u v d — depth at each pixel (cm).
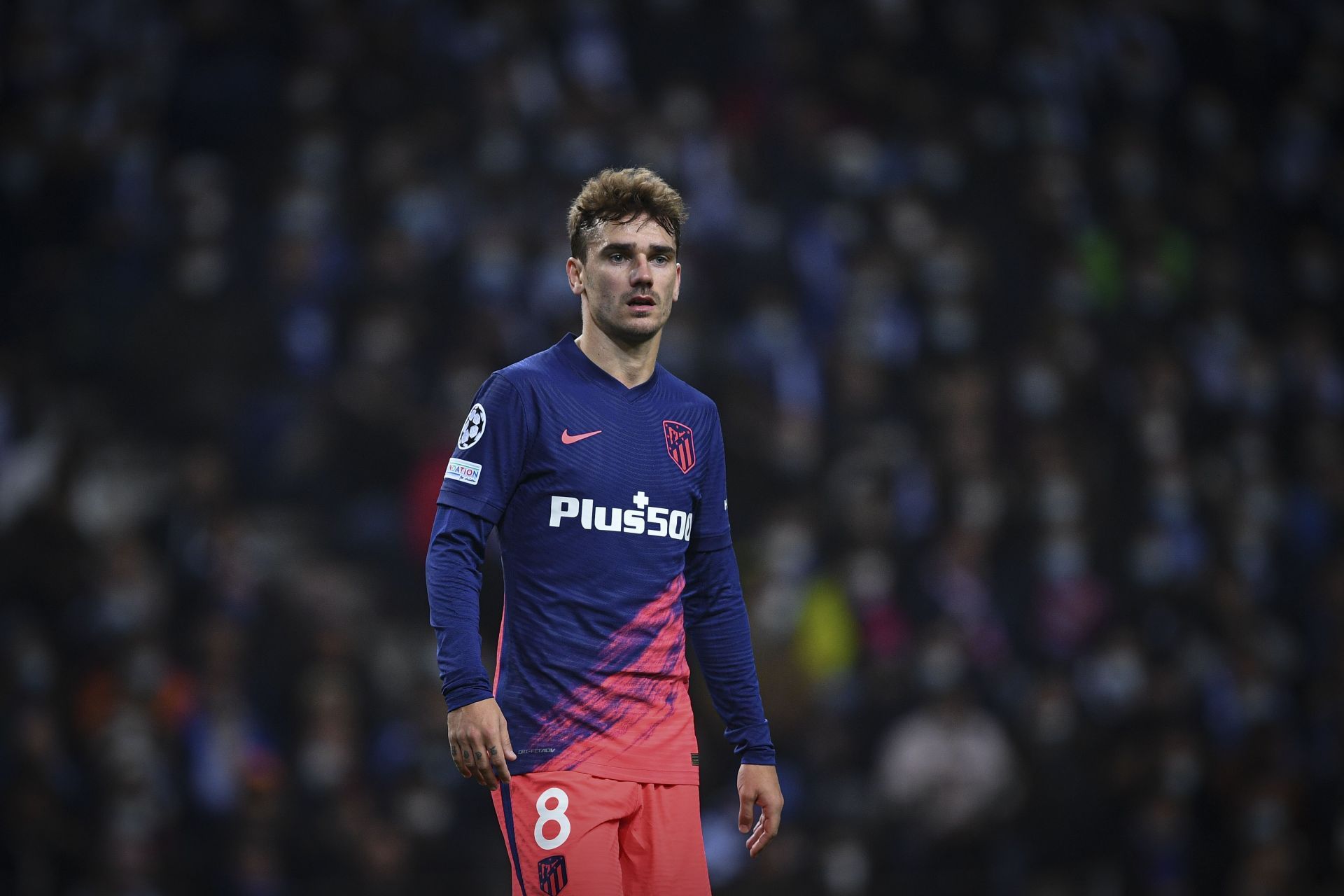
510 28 4828
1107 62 5872
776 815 1266
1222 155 5891
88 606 3384
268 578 3509
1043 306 4928
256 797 3089
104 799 3053
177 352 3991
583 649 1166
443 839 3131
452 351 4122
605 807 1149
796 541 3788
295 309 4122
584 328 1241
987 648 3794
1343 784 3791
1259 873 3500
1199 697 3862
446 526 1159
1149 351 4906
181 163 4494
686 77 5119
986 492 4159
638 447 1205
